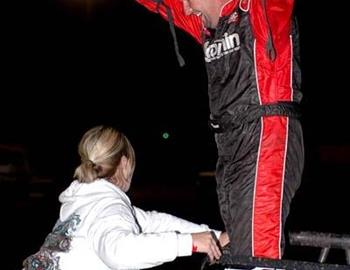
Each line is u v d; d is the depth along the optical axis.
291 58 2.72
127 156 3.04
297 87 2.75
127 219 2.73
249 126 2.71
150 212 3.36
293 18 2.81
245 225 2.68
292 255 7.00
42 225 12.91
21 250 10.57
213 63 2.84
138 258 2.57
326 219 12.44
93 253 2.78
